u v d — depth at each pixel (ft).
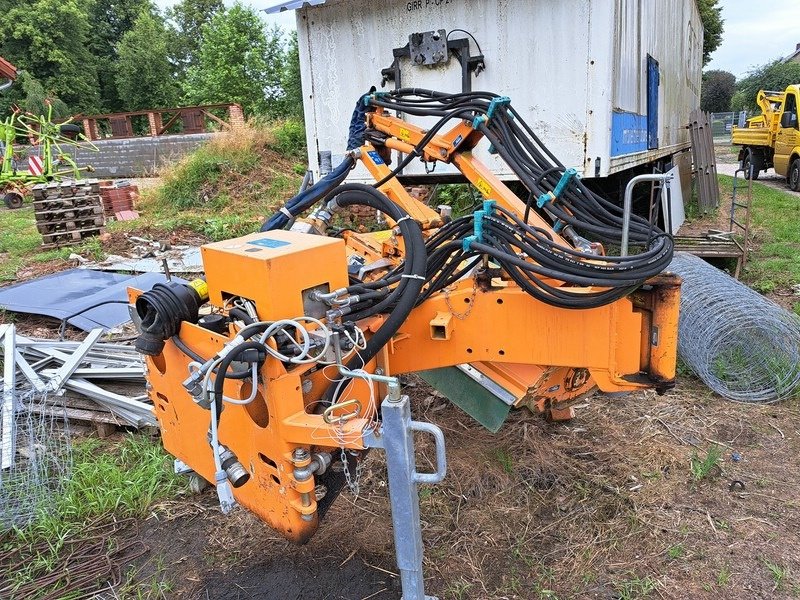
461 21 18.20
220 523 9.67
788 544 8.70
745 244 21.74
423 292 8.57
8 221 40.65
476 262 8.87
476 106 9.71
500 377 9.20
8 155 49.85
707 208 34.27
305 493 6.86
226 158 42.91
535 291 7.63
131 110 131.23
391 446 5.92
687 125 39.06
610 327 7.84
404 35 19.24
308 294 7.14
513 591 8.07
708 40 118.21
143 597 8.29
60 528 9.66
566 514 9.50
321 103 21.29
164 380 8.70
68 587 8.52
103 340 16.78
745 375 13.53
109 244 30.35
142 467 10.92
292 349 6.68
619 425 11.99
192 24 149.69
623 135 18.97
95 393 12.54
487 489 10.12
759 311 13.71
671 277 7.72
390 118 11.51
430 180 21.24
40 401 12.99
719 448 11.15
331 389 7.39
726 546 8.70
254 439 7.23
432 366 8.93
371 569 8.56
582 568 8.41
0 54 114.32
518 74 17.78
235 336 6.73
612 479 10.29
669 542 8.82
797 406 12.66
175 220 35.01
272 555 8.93
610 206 8.93
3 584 8.62
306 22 20.72
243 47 84.84
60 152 51.83
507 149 9.32
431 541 9.02
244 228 32.42
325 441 6.41
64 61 115.34
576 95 17.15
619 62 17.69
